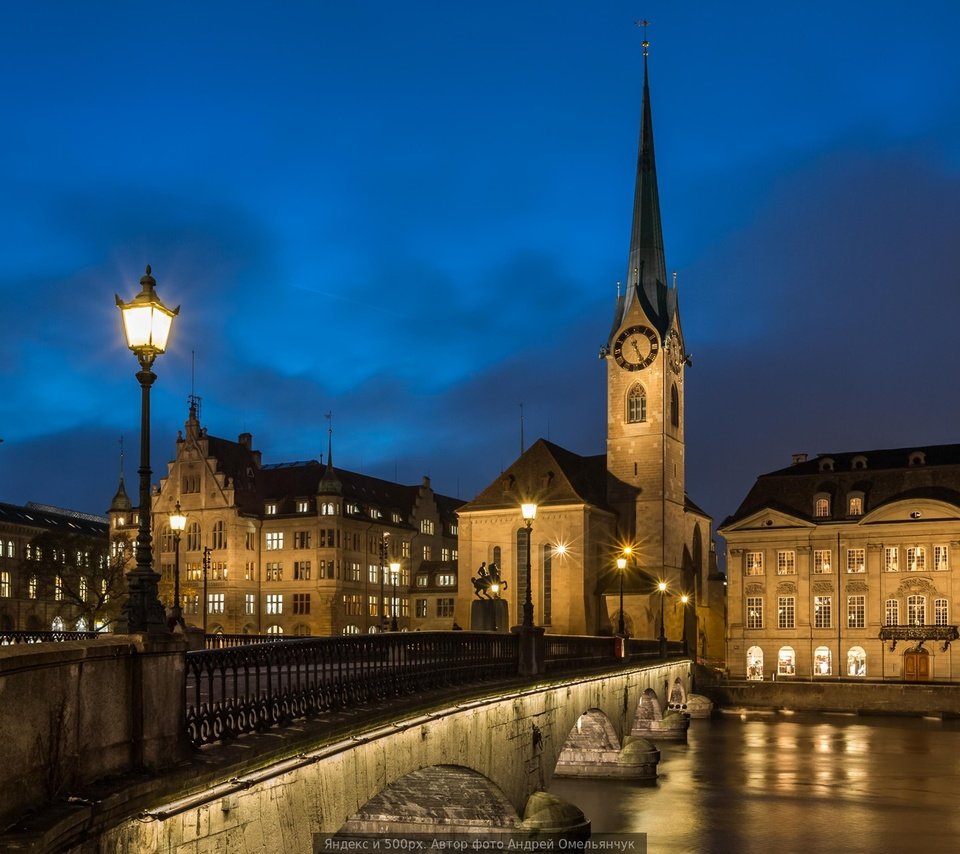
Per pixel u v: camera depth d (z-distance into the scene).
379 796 36.50
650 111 124.44
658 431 114.81
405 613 140.50
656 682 74.25
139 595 16.14
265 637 46.78
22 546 135.00
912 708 92.88
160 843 15.29
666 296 119.94
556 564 109.31
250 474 136.88
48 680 13.14
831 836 44.75
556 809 38.22
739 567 112.06
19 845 11.38
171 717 15.95
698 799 52.72
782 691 97.38
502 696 34.84
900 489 107.50
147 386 17.48
